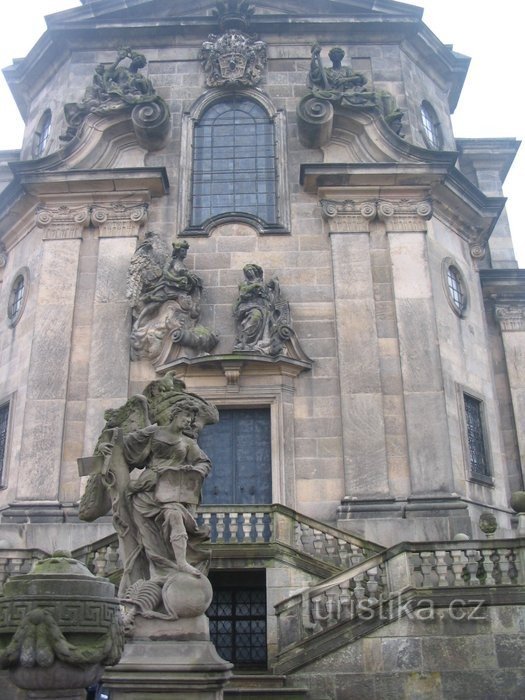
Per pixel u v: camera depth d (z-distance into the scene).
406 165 18.48
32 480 16.28
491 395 19.23
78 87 21.05
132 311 17.56
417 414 16.73
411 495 16.09
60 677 5.11
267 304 17.55
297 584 12.66
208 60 20.91
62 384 17.05
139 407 9.00
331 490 16.38
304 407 17.06
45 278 18.08
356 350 17.33
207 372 17.05
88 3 21.66
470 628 10.70
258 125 20.39
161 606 7.86
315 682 10.62
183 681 7.19
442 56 22.91
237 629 14.28
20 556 13.19
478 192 20.25
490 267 23.03
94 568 12.70
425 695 10.44
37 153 22.48
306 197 19.14
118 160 19.73
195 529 8.44
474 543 11.34
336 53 20.33
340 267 18.12
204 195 19.59
